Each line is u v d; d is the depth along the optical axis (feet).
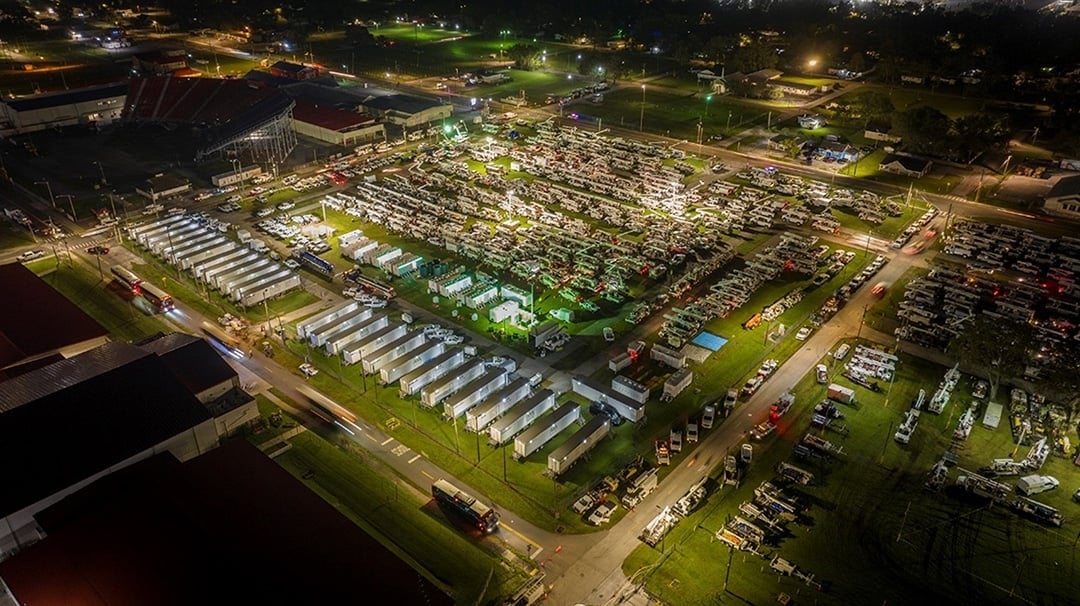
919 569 191.01
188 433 224.33
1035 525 205.57
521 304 328.29
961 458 230.89
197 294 335.06
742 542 197.98
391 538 200.44
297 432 244.42
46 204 437.17
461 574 189.37
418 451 237.04
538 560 195.42
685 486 222.07
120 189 462.60
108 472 207.62
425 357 280.51
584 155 538.06
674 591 185.68
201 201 447.01
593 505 214.28
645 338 304.91
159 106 604.49
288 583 165.07
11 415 215.92
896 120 549.54
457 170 504.02
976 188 471.62
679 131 602.44
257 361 284.61
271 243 388.98
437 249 386.11
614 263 364.58
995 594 183.62
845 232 406.41
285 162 520.83
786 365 284.20
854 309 324.60
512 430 242.37
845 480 222.69
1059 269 358.02
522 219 429.38
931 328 305.94
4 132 562.25
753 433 243.19
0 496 193.77
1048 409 250.37
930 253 380.99
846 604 180.86
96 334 284.82
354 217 425.69
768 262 364.58
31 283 316.81
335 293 337.72
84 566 169.48
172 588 163.22
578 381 265.75
